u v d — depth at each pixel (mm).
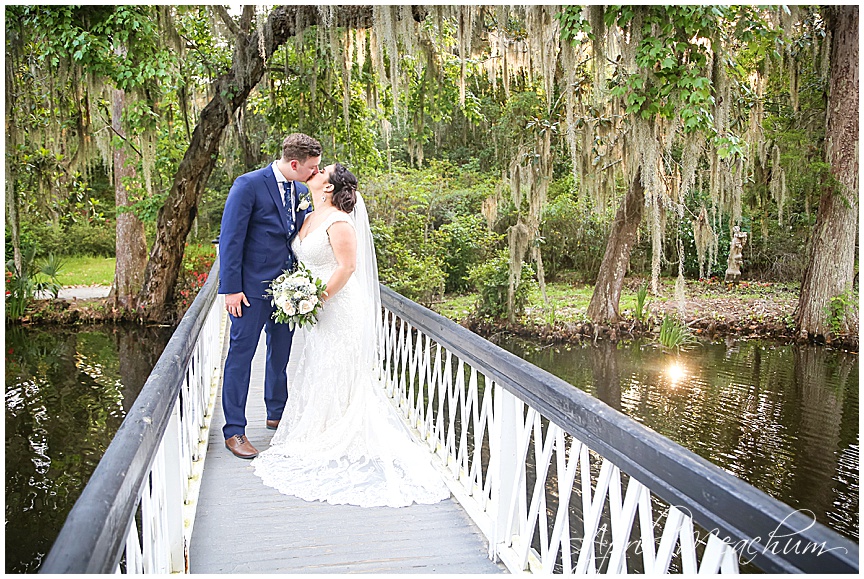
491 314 12234
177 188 12508
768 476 5711
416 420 4059
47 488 5852
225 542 2568
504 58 10695
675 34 7355
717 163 10070
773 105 12797
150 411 1687
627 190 11250
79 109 11453
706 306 13523
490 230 15648
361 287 3504
